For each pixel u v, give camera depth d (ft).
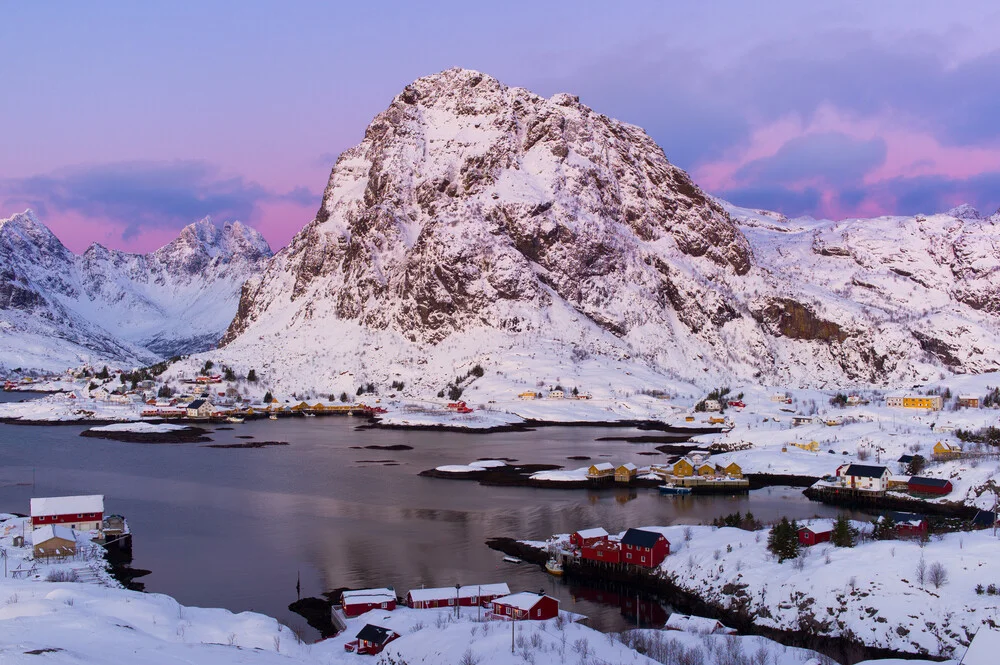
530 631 252.21
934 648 255.09
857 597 280.31
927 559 292.81
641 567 334.65
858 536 342.03
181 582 328.49
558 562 348.38
